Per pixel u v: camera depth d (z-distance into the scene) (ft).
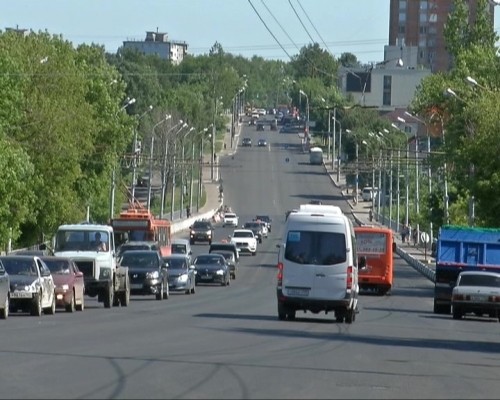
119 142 597.93
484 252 376.27
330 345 189.47
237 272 608.60
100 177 595.47
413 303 409.90
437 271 365.61
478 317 344.28
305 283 263.08
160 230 545.44
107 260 327.88
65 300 290.76
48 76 510.58
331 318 287.48
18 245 526.98
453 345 206.18
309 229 263.90
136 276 377.91
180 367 143.84
